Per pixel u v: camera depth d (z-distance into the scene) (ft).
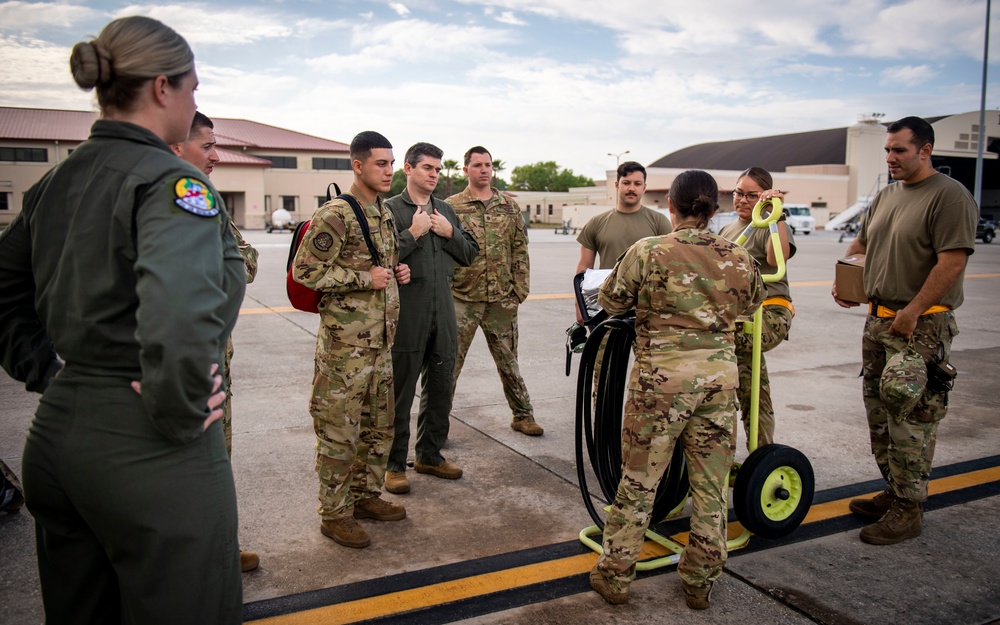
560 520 10.84
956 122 152.35
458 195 13.82
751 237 11.35
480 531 10.43
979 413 16.83
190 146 8.16
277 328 26.81
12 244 5.15
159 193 4.52
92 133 4.90
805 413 16.84
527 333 26.68
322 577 9.01
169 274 4.29
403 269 10.19
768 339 10.63
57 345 4.83
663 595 8.71
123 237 4.57
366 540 9.86
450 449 14.08
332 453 9.69
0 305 5.33
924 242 9.87
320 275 9.06
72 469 4.66
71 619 5.24
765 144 238.48
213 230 4.66
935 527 10.69
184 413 4.45
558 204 228.63
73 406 4.70
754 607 8.43
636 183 13.47
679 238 8.16
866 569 9.38
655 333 8.18
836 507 11.46
